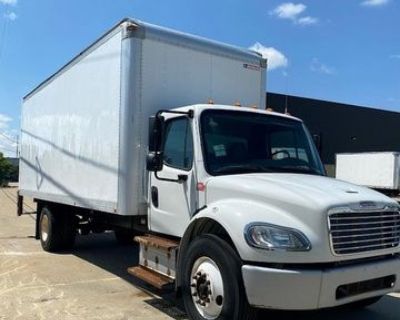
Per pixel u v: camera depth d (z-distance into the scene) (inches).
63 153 375.6
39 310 255.0
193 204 244.1
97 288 300.7
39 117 440.5
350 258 201.2
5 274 335.6
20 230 569.6
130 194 278.2
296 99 1771.7
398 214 221.6
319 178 244.1
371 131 1967.3
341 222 199.0
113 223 352.2
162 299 276.8
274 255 193.2
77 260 386.3
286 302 191.3
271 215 203.3
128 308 259.4
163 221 265.7
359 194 216.1
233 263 203.2
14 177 2406.5
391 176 1263.5
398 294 297.9
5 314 248.4
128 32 279.6
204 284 217.8
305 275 190.2
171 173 258.7
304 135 279.6
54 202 401.4
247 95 326.3
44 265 365.4
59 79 388.5
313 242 193.9
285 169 257.9
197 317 220.2
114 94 294.2
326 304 194.2
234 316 200.5
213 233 227.5
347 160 1381.6
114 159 291.1
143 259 272.5
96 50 320.2
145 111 281.3
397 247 218.7
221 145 248.4
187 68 297.7
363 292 205.6
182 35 297.3
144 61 281.6
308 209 197.9
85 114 335.9
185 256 230.7
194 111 249.4
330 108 1845.5
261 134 262.1
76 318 242.4
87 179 330.0
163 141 259.9
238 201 219.1
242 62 323.9
